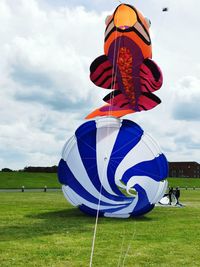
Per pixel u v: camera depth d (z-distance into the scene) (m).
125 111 18.02
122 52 15.23
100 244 11.37
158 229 14.36
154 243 11.66
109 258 9.68
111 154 18.42
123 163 18.22
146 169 17.83
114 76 16.66
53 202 25.02
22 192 37.06
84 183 18.42
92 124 18.08
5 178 56.47
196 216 18.72
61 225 14.91
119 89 17.31
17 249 10.48
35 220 16.22
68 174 18.30
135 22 14.41
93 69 16.62
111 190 18.42
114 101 17.91
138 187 17.78
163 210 21.69
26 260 9.32
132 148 18.14
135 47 14.96
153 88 16.45
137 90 16.86
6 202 24.61
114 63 15.81
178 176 105.38
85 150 18.38
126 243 11.58
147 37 14.92
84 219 16.81
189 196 36.50
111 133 18.27
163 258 9.80
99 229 14.14
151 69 15.55
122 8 14.53
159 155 17.52
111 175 18.55
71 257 9.70
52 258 9.56
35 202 24.89
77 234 12.97
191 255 10.17
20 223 15.27
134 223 15.88
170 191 25.53
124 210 17.67
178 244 11.55
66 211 19.80
